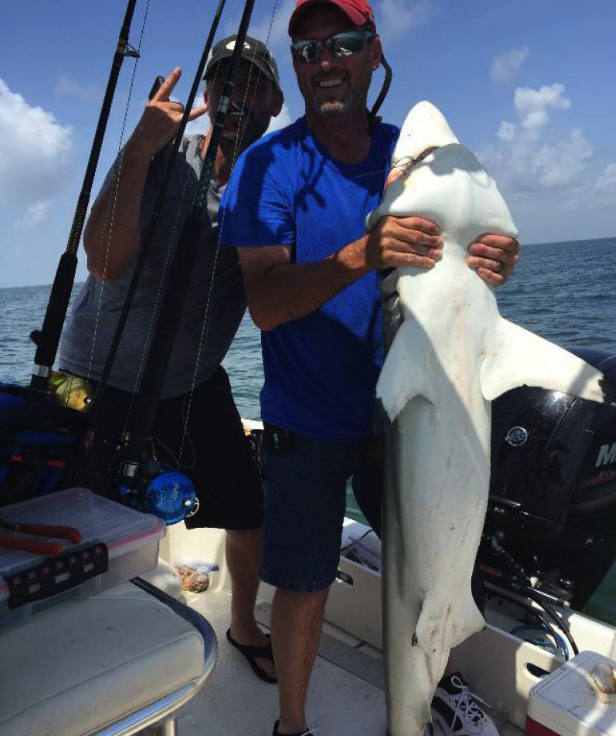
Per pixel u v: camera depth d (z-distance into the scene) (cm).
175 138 217
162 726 135
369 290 198
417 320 167
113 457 197
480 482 176
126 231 220
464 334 168
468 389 171
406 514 175
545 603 226
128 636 132
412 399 172
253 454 269
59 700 116
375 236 162
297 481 199
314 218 195
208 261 243
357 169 200
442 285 166
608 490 231
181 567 307
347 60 183
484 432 175
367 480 222
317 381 198
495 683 218
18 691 117
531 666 210
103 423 245
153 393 180
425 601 177
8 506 150
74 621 135
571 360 172
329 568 201
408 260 161
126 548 138
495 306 174
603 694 159
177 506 180
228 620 277
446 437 171
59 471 159
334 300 197
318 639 205
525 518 232
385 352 178
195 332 246
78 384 186
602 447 230
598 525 232
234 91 239
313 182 196
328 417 198
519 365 173
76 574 127
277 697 231
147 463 183
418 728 183
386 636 185
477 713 206
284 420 201
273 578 200
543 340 175
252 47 238
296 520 198
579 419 229
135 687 124
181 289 185
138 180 216
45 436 154
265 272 189
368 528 285
